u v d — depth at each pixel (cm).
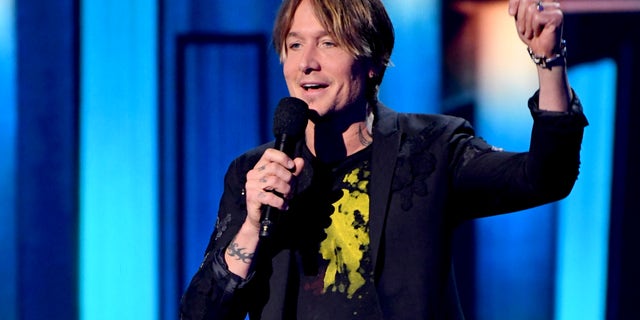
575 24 1289
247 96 1289
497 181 518
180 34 1285
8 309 1300
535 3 469
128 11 1283
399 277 528
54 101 1286
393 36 585
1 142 1287
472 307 1311
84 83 1286
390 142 555
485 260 1309
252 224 534
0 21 1277
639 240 1299
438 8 1278
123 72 1286
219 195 1294
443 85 1280
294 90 566
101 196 1293
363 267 539
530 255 1307
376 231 533
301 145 578
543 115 476
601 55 1289
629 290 1303
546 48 473
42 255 1296
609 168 1299
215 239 575
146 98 1287
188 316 550
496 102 1280
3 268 1298
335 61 554
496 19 1277
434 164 544
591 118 1296
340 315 532
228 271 540
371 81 584
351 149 569
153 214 1293
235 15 1283
